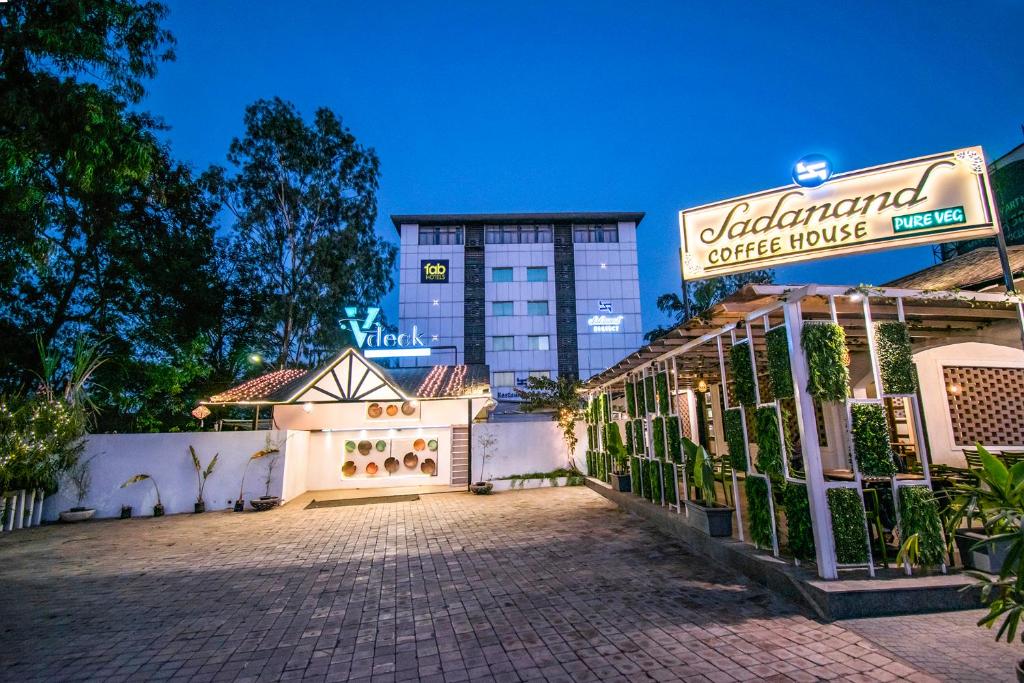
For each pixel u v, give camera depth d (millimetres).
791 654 3561
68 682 3701
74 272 15320
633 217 41219
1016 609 2691
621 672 3455
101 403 15945
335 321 26938
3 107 8227
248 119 26766
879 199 7137
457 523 9531
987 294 5281
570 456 15141
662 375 8656
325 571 6547
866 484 5602
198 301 19016
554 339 39406
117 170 9875
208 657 4055
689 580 5414
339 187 28484
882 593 4164
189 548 8234
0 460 9984
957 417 8477
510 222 41000
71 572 6895
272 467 12562
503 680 3449
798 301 4984
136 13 10039
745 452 5855
